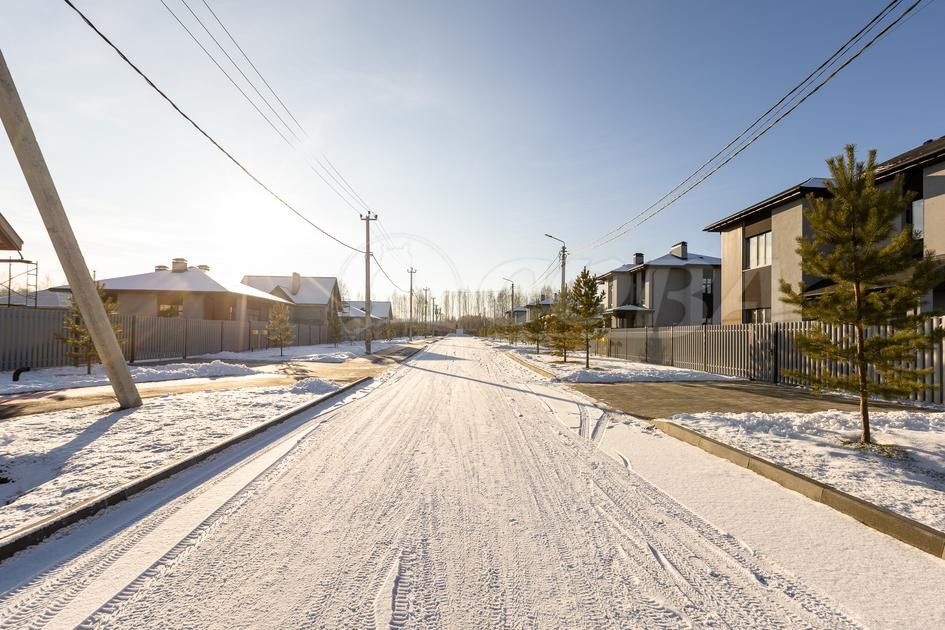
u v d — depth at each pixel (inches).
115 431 242.1
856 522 143.9
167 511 148.9
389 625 91.1
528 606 98.2
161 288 1074.1
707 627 91.7
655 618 94.5
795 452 210.2
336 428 279.9
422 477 185.8
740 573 113.0
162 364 671.1
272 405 332.2
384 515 146.6
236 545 125.5
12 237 473.7
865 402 225.5
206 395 368.2
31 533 125.0
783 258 698.8
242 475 186.7
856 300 225.0
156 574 110.3
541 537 131.7
